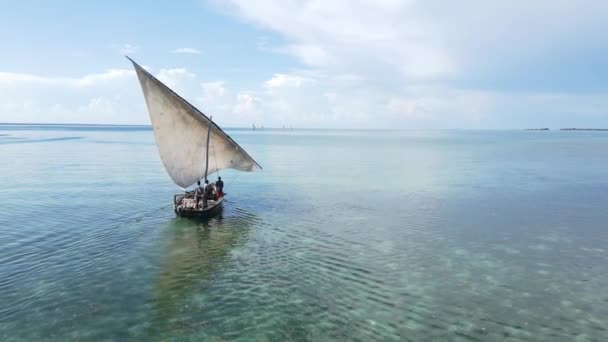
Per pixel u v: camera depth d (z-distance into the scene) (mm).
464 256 17797
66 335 11195
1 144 93750
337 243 19547
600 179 41281
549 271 16156
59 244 18938
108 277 15242
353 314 12547
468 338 11234
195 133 24734
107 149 81125
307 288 14391
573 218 24484
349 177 43156
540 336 11391
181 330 11586
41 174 42094
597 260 17391
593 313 12750
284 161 62969
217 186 27094
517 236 20812
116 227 21922
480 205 28281
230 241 19766
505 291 14281
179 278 15219
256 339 11117
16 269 15859
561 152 84562
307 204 28641
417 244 19438
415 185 37625
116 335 11258
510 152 85500
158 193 31828
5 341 10820
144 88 22047
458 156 74375
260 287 14469
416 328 11750
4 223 22266
